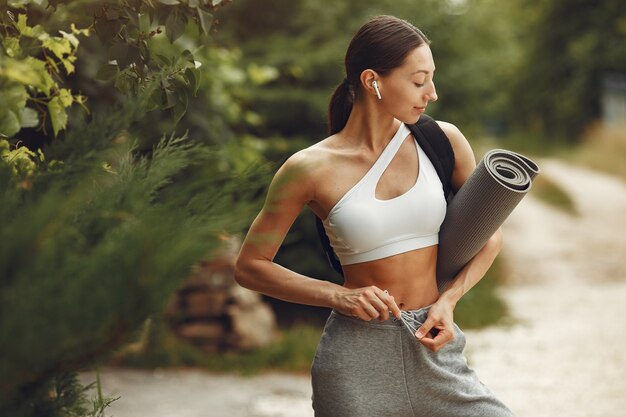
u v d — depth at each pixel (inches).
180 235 58.7
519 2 1336.1
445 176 111.0
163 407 247.8
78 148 76.9
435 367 105.9
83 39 237.3
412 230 107.0
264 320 336.5
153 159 76.0
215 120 296.5
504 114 1465.3
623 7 1238.3
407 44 105.3
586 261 526.0
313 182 106.3
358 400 104.6
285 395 272.4
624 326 347.6
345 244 106.9
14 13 105.5
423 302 109.2
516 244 587.8
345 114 112.0
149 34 101.8
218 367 305.0
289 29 444.5
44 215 57.3
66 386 71.9
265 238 72.4
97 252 59.6
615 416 236.1
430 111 444.1
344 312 104.3
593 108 1259.2
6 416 62.2
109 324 56.7
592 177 887.7
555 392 263.0
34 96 104.5
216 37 386.9
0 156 75.1
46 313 54.7
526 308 409.1
